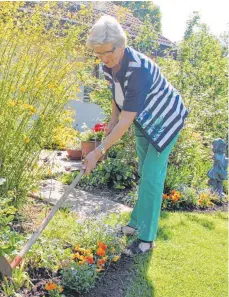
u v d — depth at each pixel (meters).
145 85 2.86
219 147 5.05
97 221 3.34
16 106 3.47
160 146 3.09
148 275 2.91
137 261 3.08
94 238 3.08
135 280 2.81
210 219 4.23
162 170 3.19
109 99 5.58
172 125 3.13
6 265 2.41
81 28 4.08
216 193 5.01
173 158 5.39
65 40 3.91
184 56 5.86
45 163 4.07
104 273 2.83
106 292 2.61
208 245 3.52
